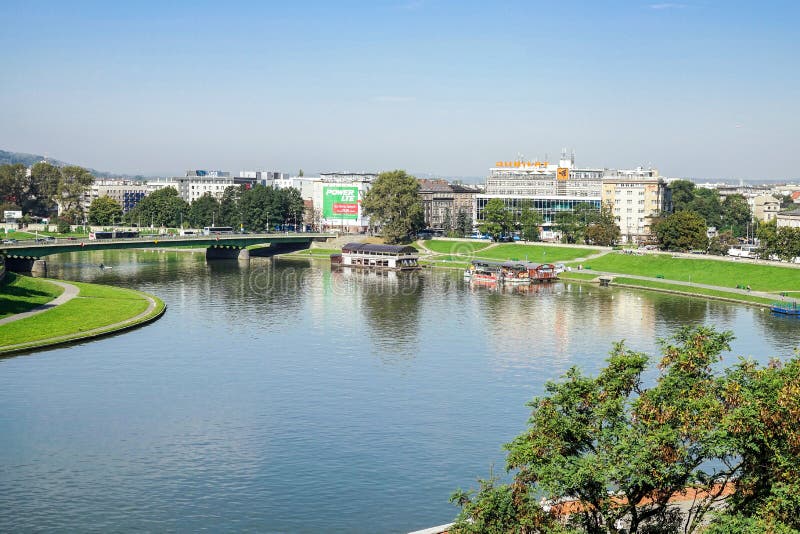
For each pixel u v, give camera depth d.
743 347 171.00
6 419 123.75
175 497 97.88
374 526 90.88
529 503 65.44
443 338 181.25
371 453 111.31
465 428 120.75
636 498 65.88
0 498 97.19
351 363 158.00
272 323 198.88
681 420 65.94
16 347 164.12
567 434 68.81
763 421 64.25
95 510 94.38
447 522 91.69
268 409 129.50
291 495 98.38
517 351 167.88
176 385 142.25
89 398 134.38
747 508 64.50
